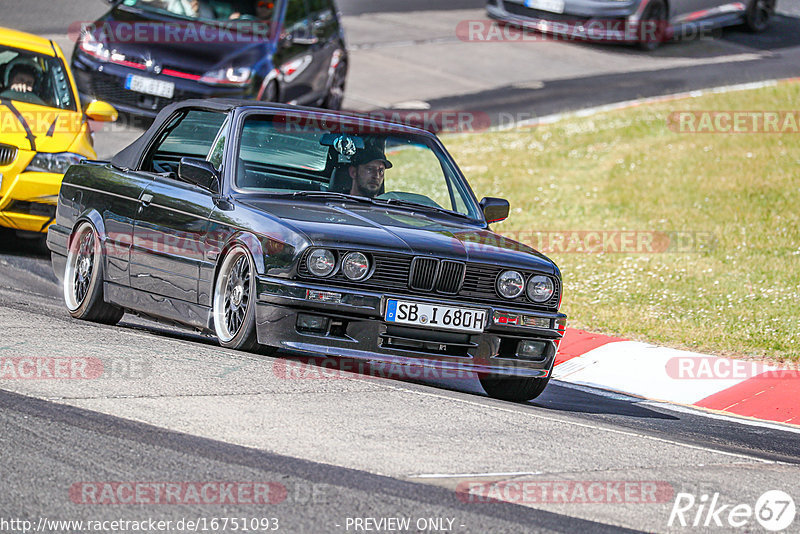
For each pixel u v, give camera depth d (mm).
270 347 19625
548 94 57156
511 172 44562
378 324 19031
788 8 80062
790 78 59875
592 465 15195
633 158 45625
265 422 15312
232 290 19797
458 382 22922
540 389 21312
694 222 37688
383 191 22375
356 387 17984
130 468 13250
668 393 24094
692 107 53094
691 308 29672
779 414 22859
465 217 22500
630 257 34438
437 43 66562
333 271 18859
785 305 29688
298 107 22859
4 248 31297
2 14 62000
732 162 44312
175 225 21078
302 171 21594
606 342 26875
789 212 38344
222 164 21156
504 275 20016
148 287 21766
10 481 12625
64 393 16016
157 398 16031
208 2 44750
